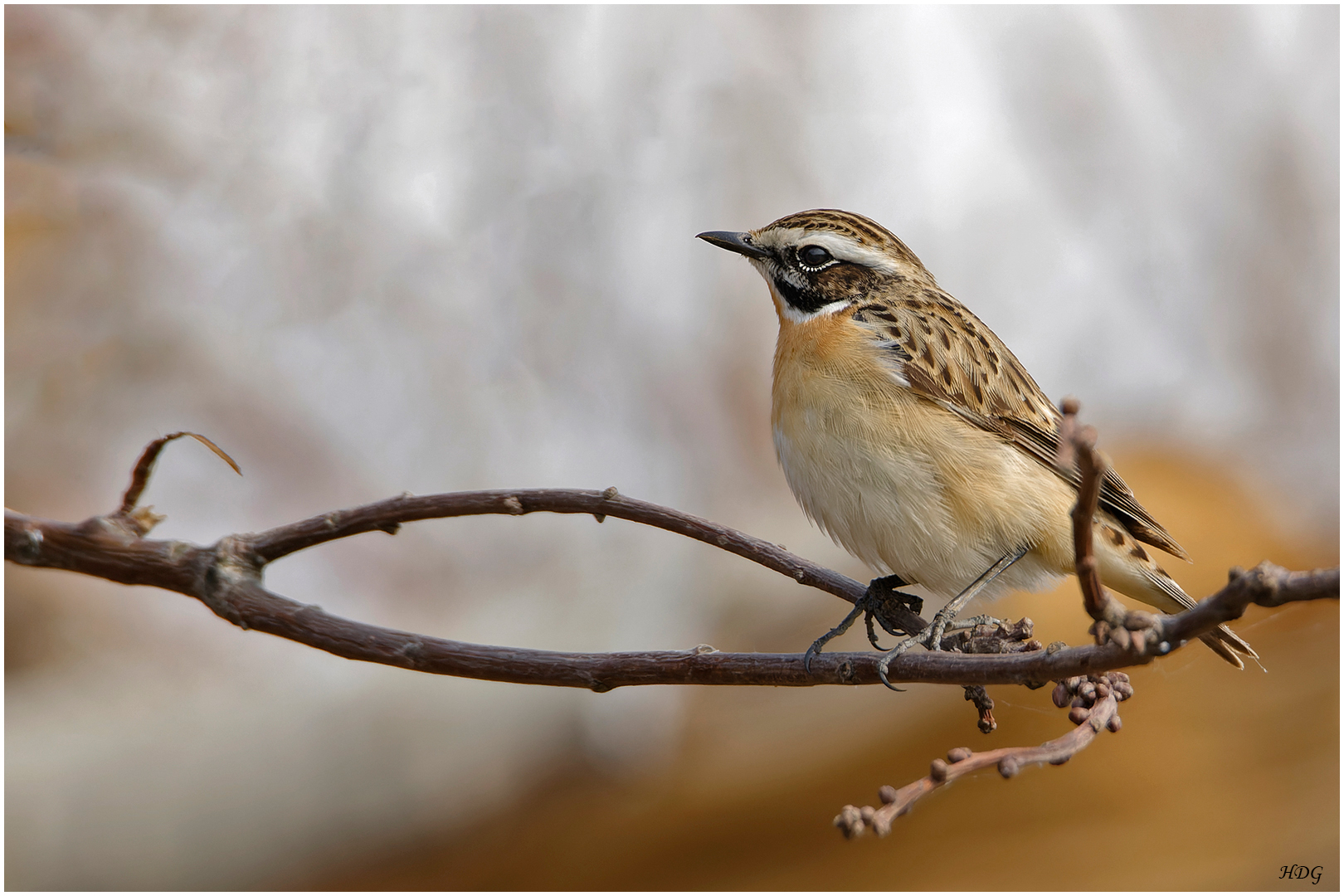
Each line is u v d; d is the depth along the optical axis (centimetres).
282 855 1187
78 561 520
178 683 1429
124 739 1259
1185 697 1222
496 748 1223
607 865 1151
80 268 1438
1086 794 1116
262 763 1220
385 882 1176
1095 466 383
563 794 1225
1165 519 1434
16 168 1385
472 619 1439
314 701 1274
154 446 527
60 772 1210
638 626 1338
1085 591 411
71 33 1388
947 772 414
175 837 1174
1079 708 486
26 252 1415
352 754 1218
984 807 1122
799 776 1197
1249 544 1421
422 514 545
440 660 526
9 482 1423
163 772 1214
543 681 532
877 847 1105
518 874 1141
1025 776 1150
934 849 1085
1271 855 984
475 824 1198
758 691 1286
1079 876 1003
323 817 1195
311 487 1512
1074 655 429
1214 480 1531
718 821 1154
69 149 1402
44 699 1407
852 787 1179
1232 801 1069
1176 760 1125
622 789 1214
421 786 1208
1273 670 1255
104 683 1436
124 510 531
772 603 1334
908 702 1234
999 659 473
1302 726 1152
